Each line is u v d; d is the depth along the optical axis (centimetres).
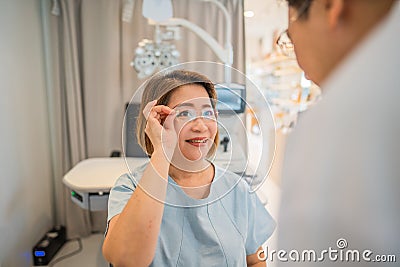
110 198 70
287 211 32
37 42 186
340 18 31
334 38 31
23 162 170
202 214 65
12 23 159
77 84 194
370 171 28
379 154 27
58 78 193
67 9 187
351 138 28
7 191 154
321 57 33
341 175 29
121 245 56
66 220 205
